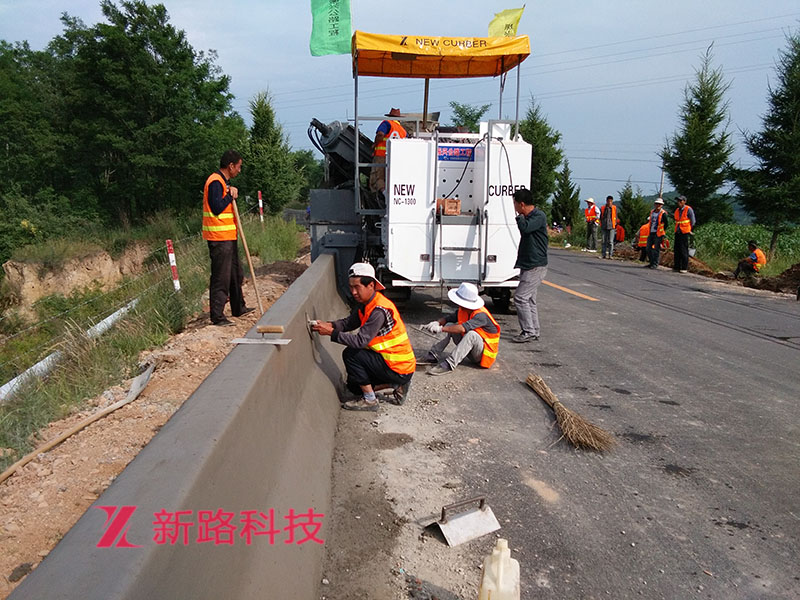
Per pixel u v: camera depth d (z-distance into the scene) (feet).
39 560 10.05
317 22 31.76
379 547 10.85
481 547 11.03
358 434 15.70
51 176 105.60
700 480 13.76
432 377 20.74
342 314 25.36
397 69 34.96
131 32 91.50
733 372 21.81
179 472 6.31
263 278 35.58
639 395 19.26
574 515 12.23
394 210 27.55
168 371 19.03
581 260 64.28
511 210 27.78
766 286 42.55
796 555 11.05
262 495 8.76
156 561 5.13
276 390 10.93
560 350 24.50
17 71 140.05
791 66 71.61
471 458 14.57
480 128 31.14
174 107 92.63
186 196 98.27
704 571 10.55
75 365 20.52
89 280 76.07
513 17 29.32
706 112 88.53
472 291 21.48
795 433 16.42
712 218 88.53
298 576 8.85
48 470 13.00
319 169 200.85
